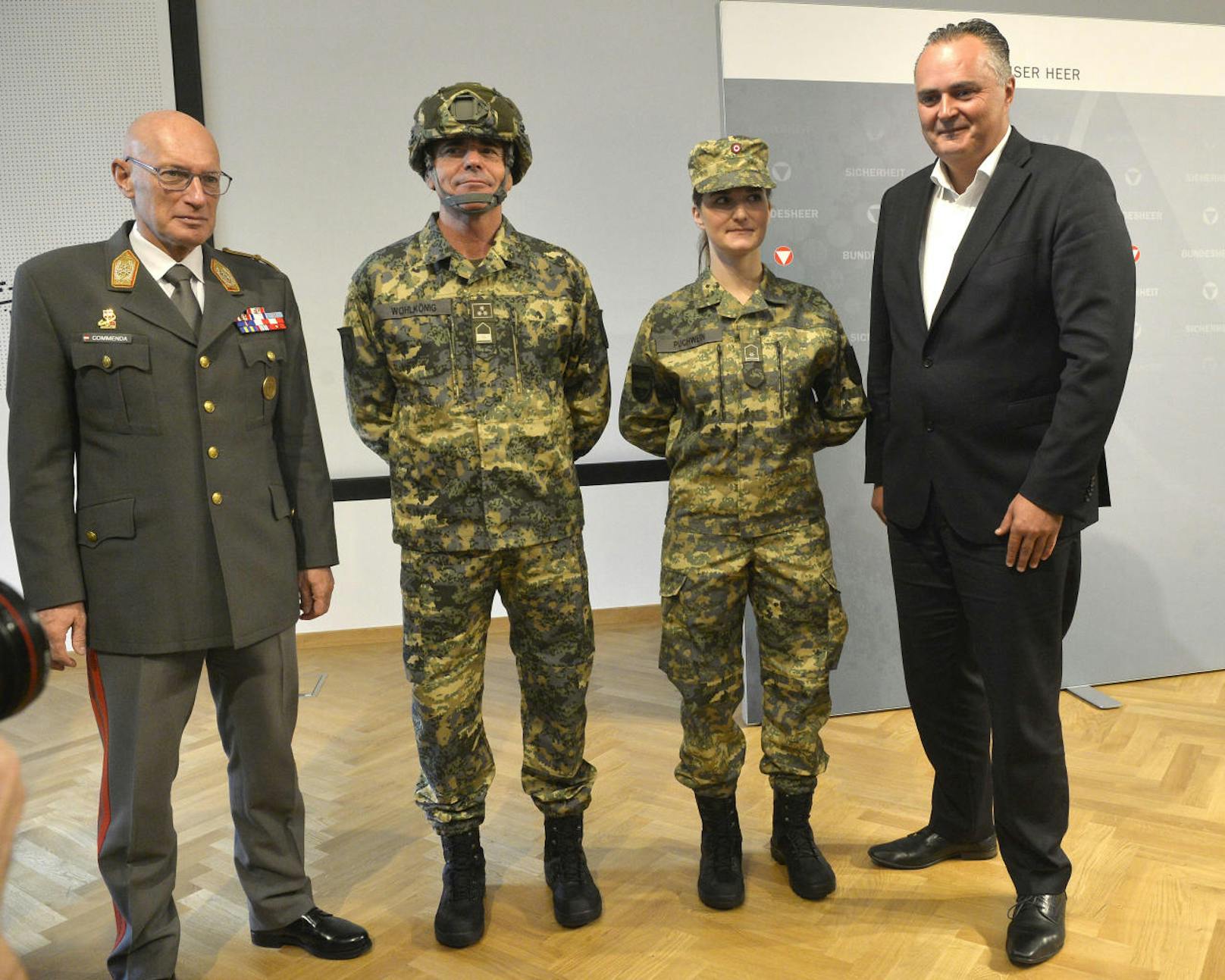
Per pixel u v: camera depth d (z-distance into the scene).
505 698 3.92
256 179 4.62
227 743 2.16
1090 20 3.45
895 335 2.22
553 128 4.80
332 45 4.61
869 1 4.73
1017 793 2.08
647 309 4.97
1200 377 3.66
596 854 2.58
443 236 2.15
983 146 2.03
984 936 2.15
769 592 2.28
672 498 2.33
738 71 3.23
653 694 3.88
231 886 2.51
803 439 2.29
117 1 4.46
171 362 1.94
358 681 4.24
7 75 4.47
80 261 1.91
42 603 1.87
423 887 2.48
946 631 2.28
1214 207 3.61
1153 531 3.68
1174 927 2.14
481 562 2.15
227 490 1.99
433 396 2.12
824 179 3.32
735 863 2.35
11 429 1.88
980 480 2.07
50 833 2.84
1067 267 1.91
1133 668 3.71
